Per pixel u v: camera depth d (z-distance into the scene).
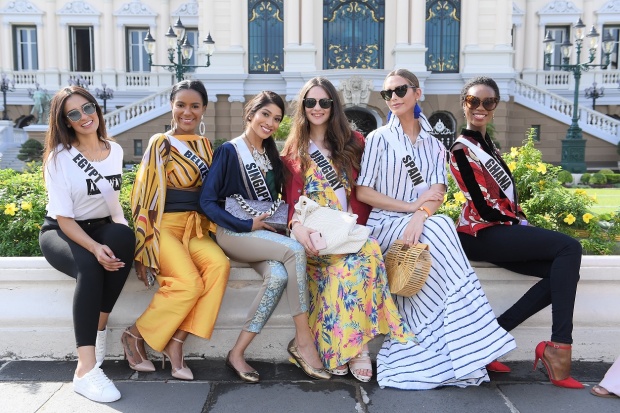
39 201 4.65
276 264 3.49
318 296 3.65
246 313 3.89
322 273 3.63
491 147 3.83
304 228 3.51
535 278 3.91
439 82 23.94
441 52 24.47
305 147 3.83
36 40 30.08
